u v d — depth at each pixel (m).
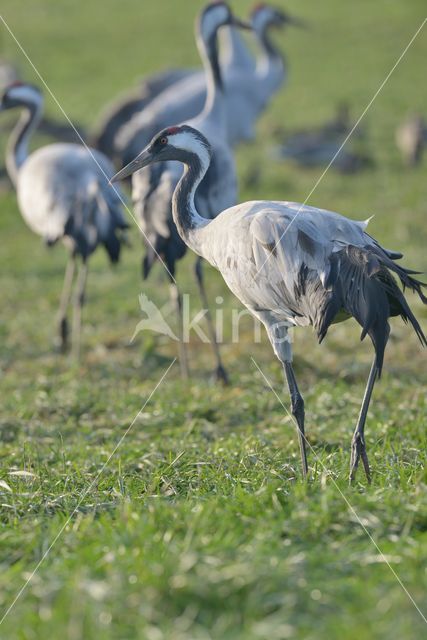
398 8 48.84
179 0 52.06
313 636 5.36
